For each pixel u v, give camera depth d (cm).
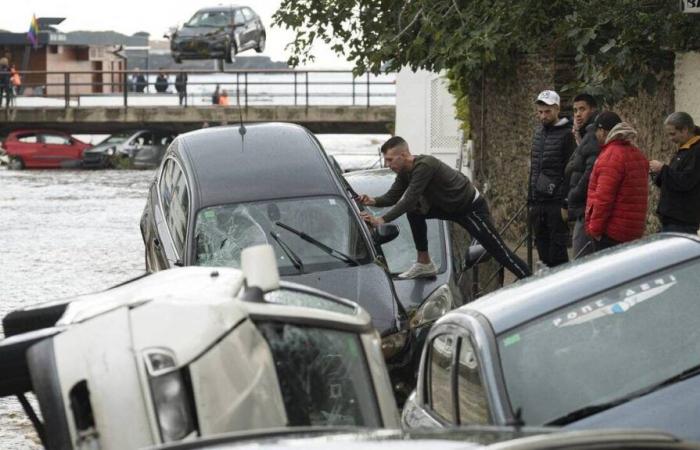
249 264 1512
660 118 3931
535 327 1677
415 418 1852
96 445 1378
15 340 1498
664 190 2981
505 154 5300
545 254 3684
